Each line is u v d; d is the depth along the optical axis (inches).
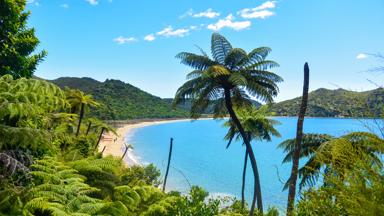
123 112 7760.8
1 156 226.2
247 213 757.3
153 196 336.2
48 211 245.8
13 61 338.6
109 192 322.3
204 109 973.2
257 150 4183.1
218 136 5974.4
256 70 949.8
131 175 554.3
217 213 308.8
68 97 1346.0
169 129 7396.7
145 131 6481.3
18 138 228.4
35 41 358.9
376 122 107.4
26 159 267.9
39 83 269.6
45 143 250.4
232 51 917.2
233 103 1031.6
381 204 98.6
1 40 340.2
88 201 258.8
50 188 251.3
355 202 102.5
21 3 357.7
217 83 933.2
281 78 950.4
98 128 1640.0
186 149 4097.0
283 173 2586.1
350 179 106.4
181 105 985.5
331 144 119.0
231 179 2311.8
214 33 949.2
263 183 2198.6
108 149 3403.1
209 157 3447.3
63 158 397.1
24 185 246.4
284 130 6830.7
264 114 1295.5
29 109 241.1
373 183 103.1
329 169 118.8
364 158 107.8
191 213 288.2
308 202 132.4
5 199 208.7
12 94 243.1
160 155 3459.6
